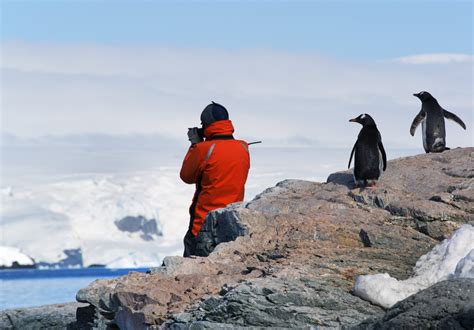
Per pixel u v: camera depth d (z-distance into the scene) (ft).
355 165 73.36
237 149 75.36
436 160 78.74
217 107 76.43
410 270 59.31
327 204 71.87
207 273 62.28
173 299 57.98
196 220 75.10
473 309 45.91
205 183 75.05
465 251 56.13
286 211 72.08
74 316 79.61
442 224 65.26
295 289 53.67
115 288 61.77
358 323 50.70
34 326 79.56
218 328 51.96
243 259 64.90
